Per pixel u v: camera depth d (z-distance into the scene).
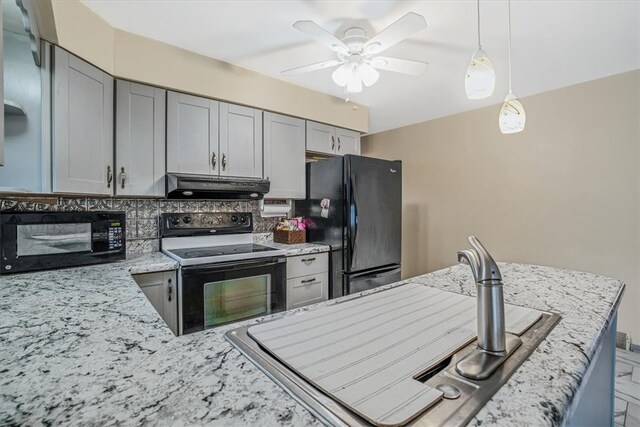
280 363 0.67
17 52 1.43
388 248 2.75
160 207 2.33
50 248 1.59
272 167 2.62
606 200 2.46
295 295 2.44
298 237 2.81
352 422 0.49
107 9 1.67
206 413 0.48
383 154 4.13
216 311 1.98
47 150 1.47
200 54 2.17
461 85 2.62
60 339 0.76
